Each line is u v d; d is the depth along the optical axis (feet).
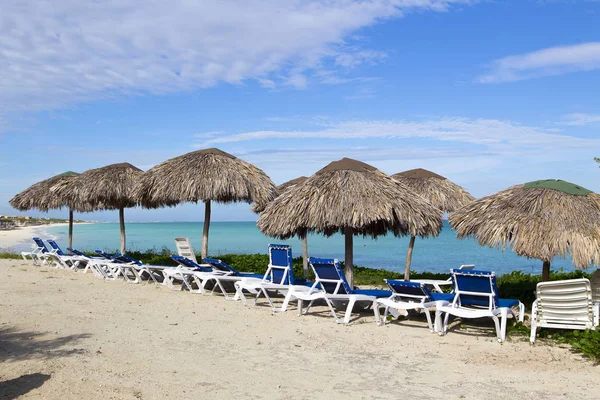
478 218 28.19
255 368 17.58
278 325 24.73
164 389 15.06
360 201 28.63
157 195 41.73
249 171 43.14
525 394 15.38
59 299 29.73
